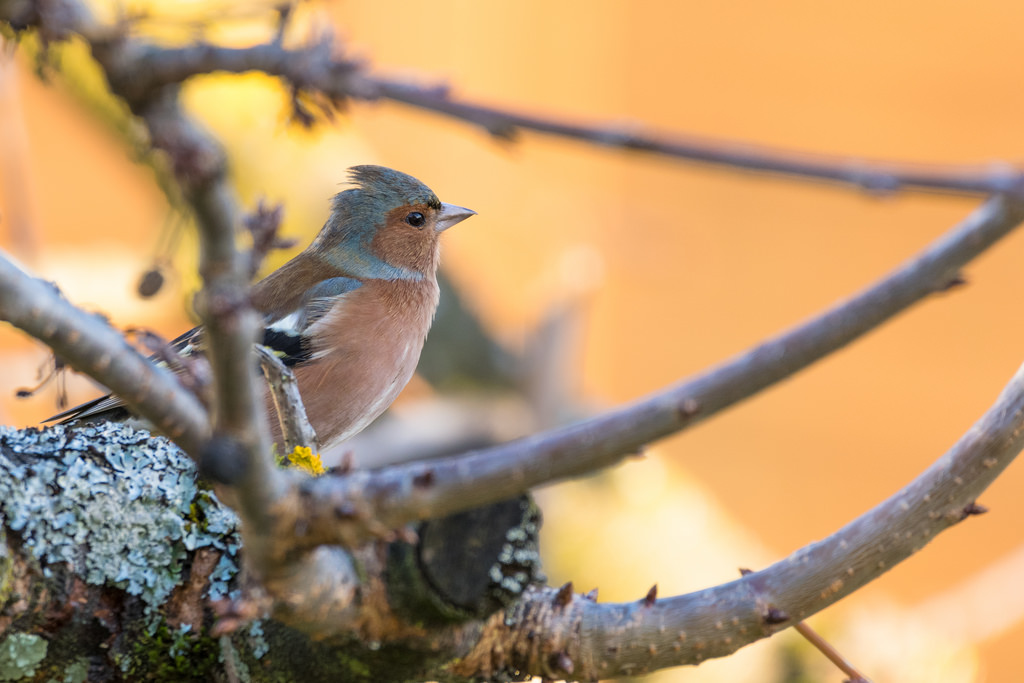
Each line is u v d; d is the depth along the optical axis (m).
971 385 18.50
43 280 3.40
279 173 12.52
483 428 13.54
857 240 19.53
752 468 19.33
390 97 2.33
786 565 5.04
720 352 20.17
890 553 4.91
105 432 5.20
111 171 20.91
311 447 5.27
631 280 20.08
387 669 4.55
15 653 4.78
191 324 12.84
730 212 19.86
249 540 3.66
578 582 12.23
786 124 20.03
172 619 4.93
